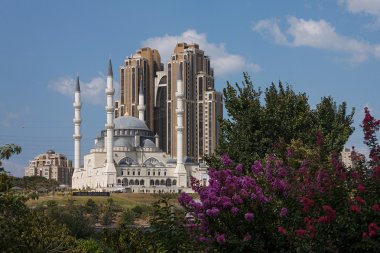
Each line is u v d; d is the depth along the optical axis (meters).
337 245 27.72
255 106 66.12
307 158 36.81
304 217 29.05
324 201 28.98
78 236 82.56
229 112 68.44
